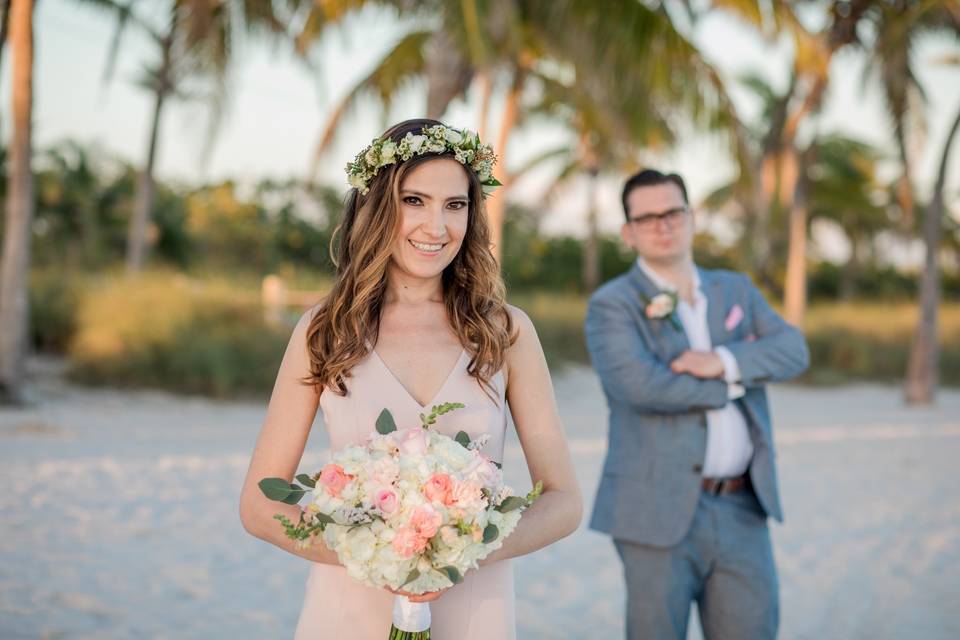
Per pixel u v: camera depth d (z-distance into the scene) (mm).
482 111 10477
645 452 3033
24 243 10453
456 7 9180
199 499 6418
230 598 4449
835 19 15633
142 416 10742
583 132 13438
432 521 1663
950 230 29078
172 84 15383
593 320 3201
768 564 2965
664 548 2932
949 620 4523
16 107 10203
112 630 3928
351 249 2055
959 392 18922
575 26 9312
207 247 24797
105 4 13688
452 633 1971
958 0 14156
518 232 29594
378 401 1966
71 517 5695
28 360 13070
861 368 20000
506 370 2072
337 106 11781
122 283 13906
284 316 13695
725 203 23328
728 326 3230
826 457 9508
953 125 15594
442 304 2076
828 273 35094
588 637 4188
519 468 8086
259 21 12320
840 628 4402
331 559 1848
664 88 9328
